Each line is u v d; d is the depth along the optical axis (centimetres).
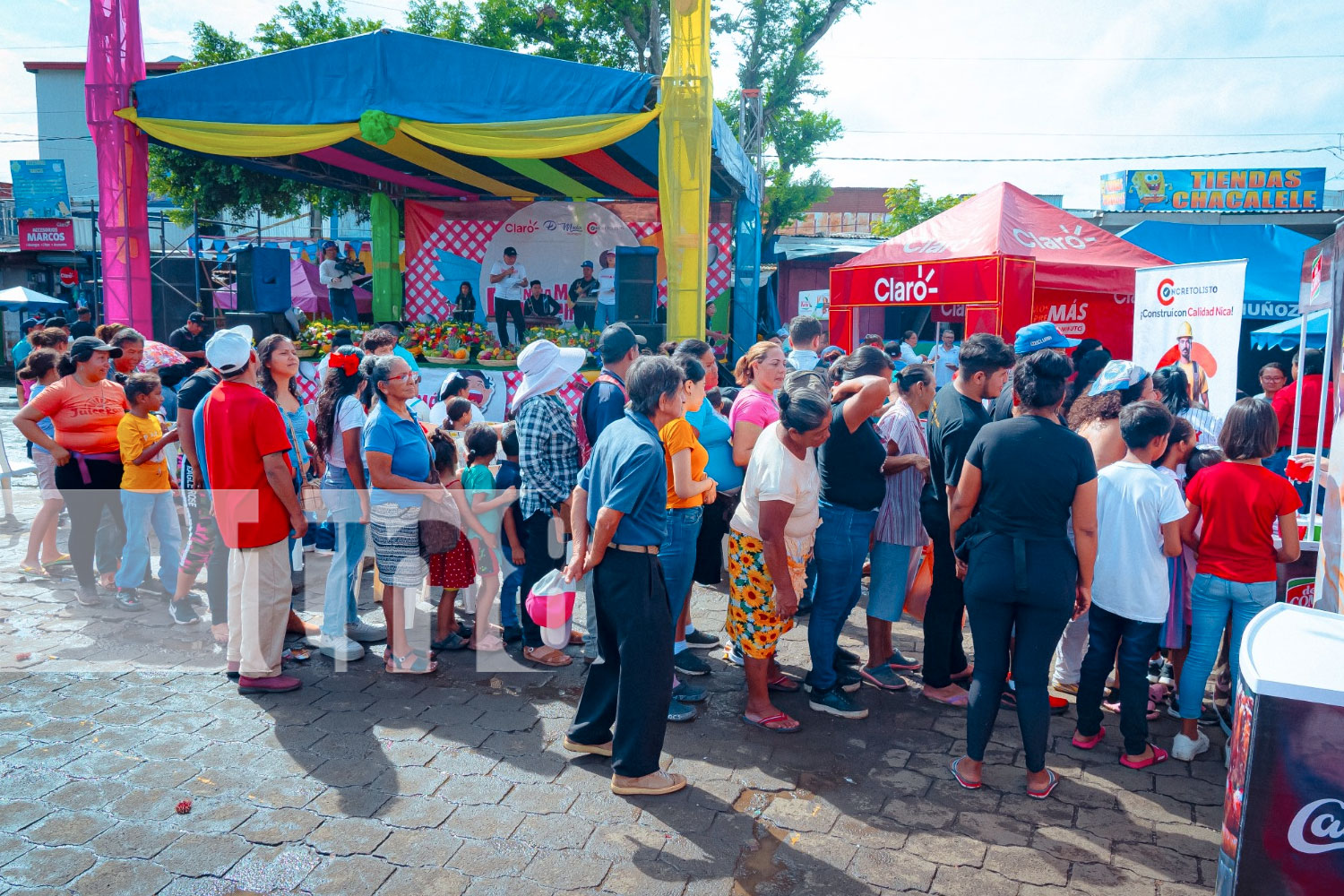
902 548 451
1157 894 294
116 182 998
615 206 1603
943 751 396
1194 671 387
